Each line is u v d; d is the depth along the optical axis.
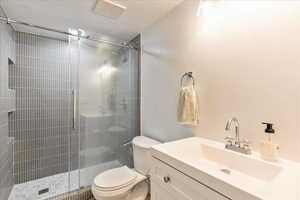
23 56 2.04
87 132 1.93
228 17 1.15
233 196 0.61
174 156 0.93
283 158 0.88
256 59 0.99
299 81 0.82
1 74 1.47
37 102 2.14
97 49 2.00
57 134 2.28
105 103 2.07
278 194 0.54
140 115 2.22
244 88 1.05
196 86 1.40
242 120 1.06
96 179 1.52
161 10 1.67
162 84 1.81
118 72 2.15
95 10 1.61
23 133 2.04
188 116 1.34
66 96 2.35
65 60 2.35
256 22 0.99
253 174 0.87
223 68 1.18
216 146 1.12
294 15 0.84
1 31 1.48
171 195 0.92
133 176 1.57
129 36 2.31
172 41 1.67
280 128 0.89
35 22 1.84
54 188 1.92
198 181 0.76
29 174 2.07
